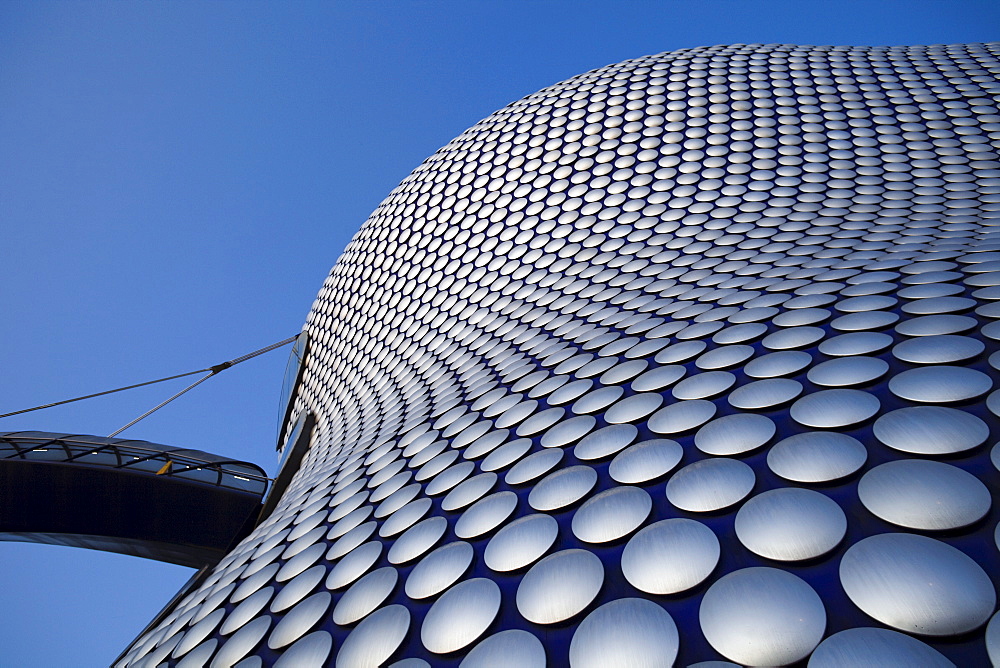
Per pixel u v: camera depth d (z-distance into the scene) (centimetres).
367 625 647
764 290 1136
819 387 720
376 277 2986
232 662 712
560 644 517
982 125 2314
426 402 1487
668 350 995
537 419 947
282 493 2369
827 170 2188
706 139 2528
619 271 1823
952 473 528
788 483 583
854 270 1103
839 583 468
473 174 2942
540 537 654
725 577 511
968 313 780
